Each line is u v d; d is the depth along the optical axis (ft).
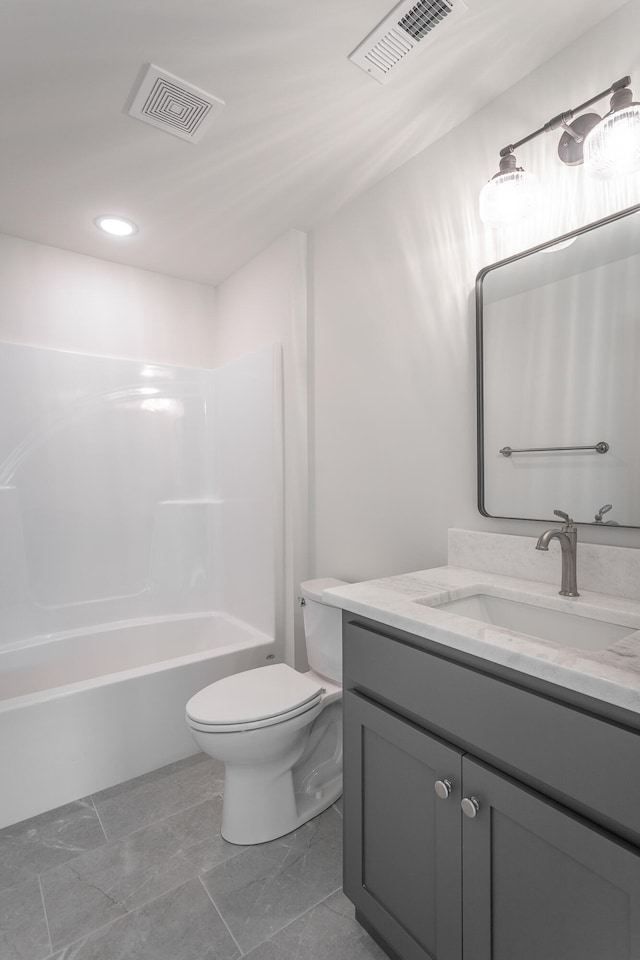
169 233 8.09
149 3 4.11
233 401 9.42
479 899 3.11
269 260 8.50
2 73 4.78
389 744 3.82
